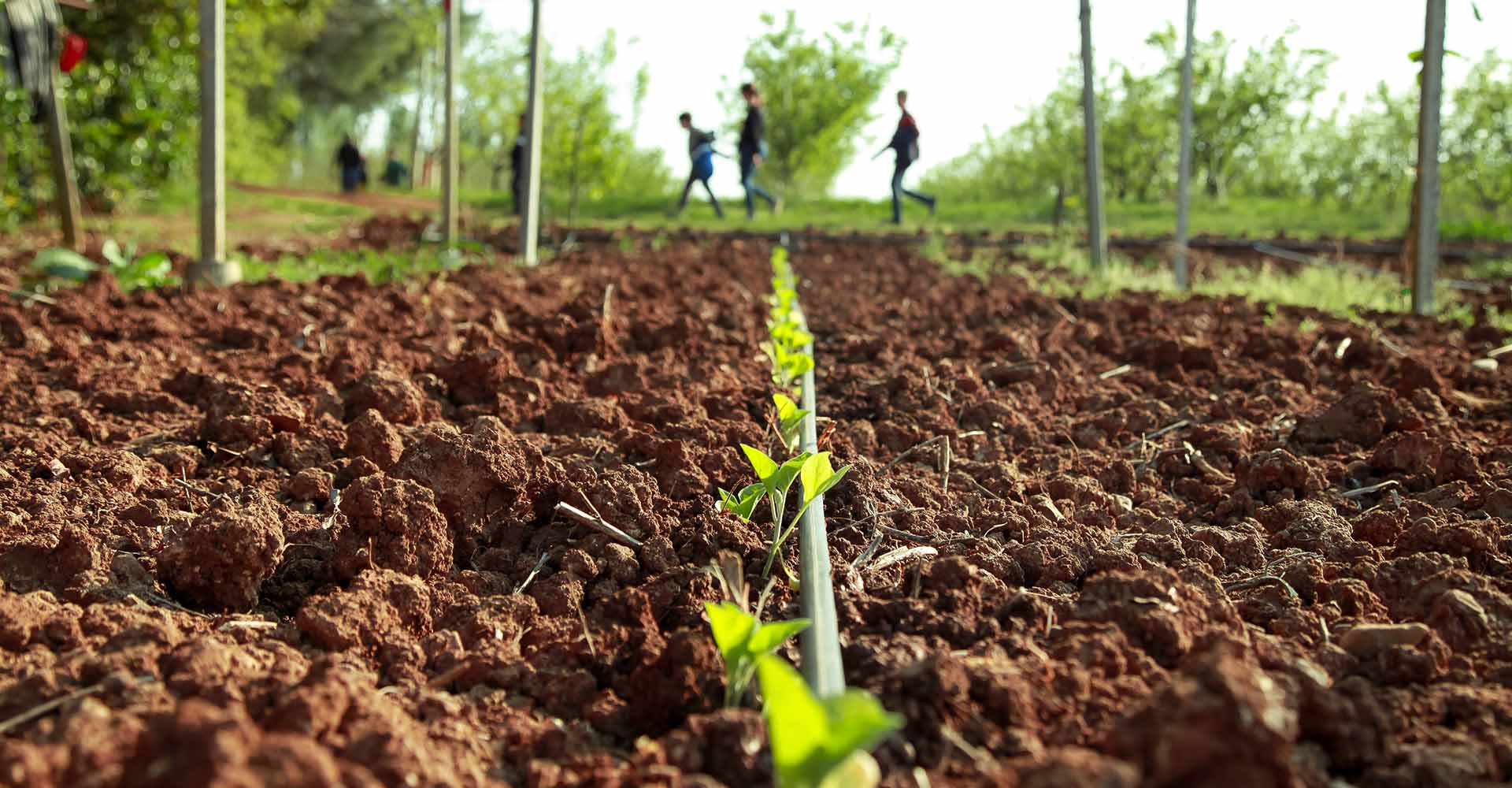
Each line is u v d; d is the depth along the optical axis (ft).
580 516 9.30
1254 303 26.81
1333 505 11.06
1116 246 45.85
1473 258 42.47
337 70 132.16
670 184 86.48
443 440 9.64
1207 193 73.56
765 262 37.58
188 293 23.38
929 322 23.99
